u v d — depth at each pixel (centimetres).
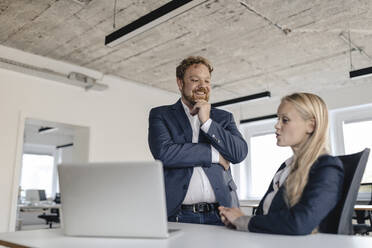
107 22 383
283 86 621
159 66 521
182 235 104
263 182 727
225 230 115
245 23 384
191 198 155
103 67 527
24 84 461
